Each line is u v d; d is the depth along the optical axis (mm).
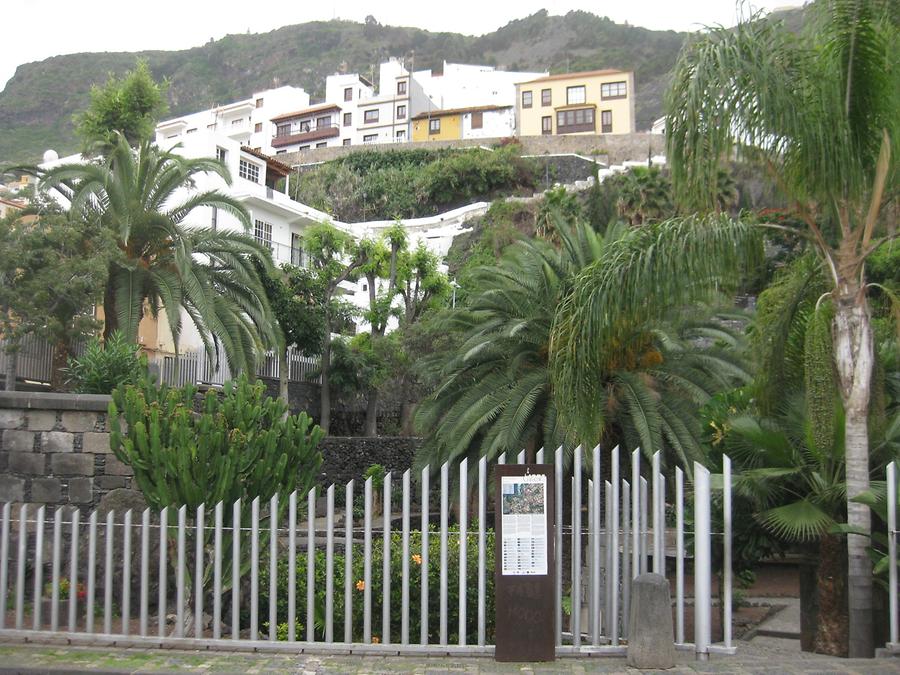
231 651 7980
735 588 14016
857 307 8984
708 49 8391
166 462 8891
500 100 104375
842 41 8500
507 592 7695
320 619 9648
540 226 43938
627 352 14508
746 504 10336
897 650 8078
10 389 17906
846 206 8930
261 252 22328
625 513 7969
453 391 16234
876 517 9539
